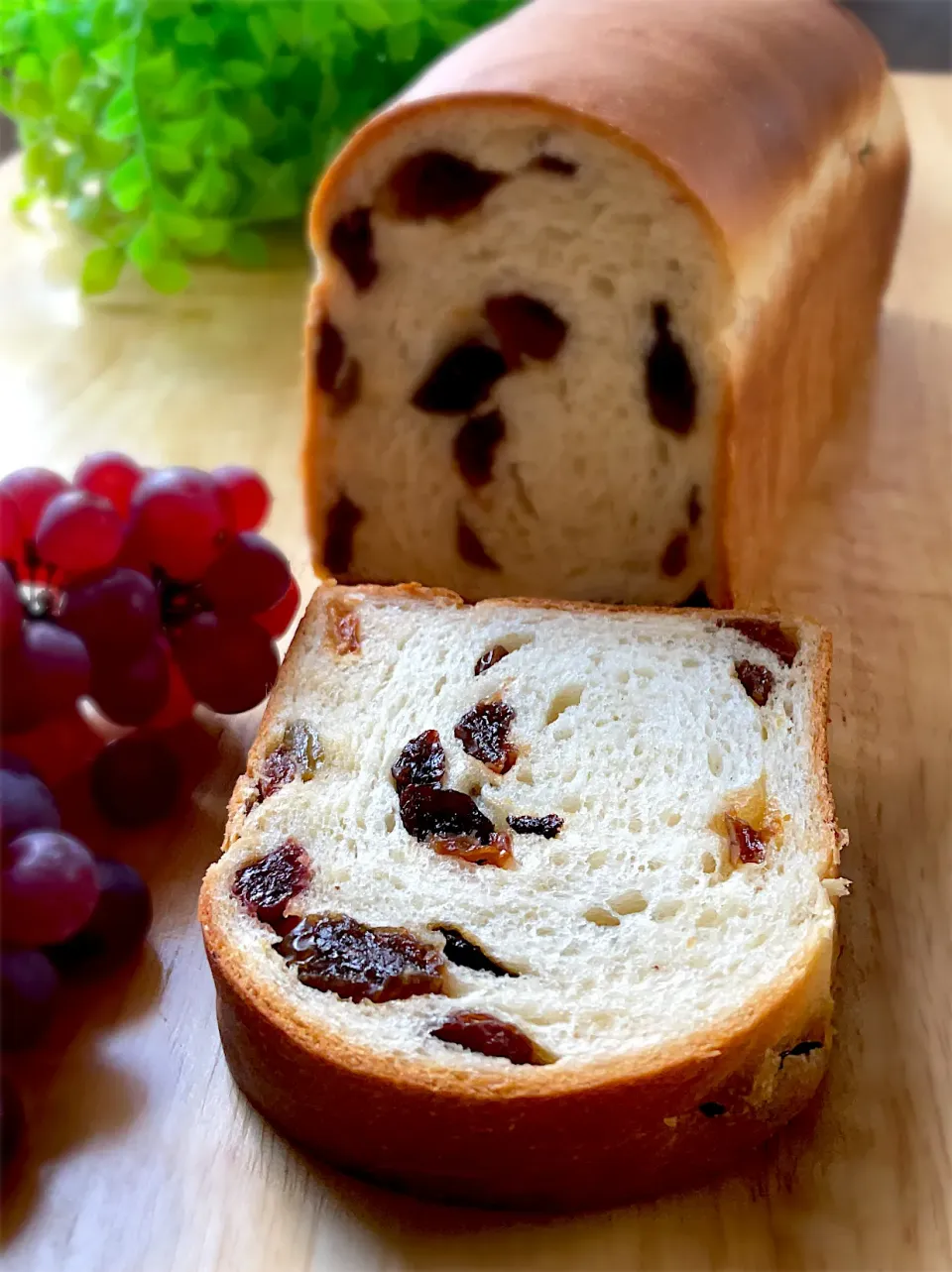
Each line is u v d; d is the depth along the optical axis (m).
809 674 0.30
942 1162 0.24
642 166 0.30
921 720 0.34
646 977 0.24
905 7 0.84
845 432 0.46
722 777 0.28
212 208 0.51
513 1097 0.22
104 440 0.44
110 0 0.48
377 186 0.32
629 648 0.31
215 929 0.25
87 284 0.50
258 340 0.49
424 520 0.37
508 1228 0.23
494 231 0.32
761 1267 0.23
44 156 0.52
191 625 0.31
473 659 0.31
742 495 0.35
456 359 0.34
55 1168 0.24
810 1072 0.24
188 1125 0.25
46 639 0.28
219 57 0.50
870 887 0.29
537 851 0.27
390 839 0.27
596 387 0.34
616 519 0.35
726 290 0.31
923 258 0.57
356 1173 0.24
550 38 0.34
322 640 0.31
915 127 0.68
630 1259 0.23
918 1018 0.26
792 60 0.38
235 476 0.33
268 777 0.28
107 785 0.30
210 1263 0.23
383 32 0.51
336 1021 0.23
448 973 0.24
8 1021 0.25
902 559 0.40
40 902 0.24
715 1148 0.24
